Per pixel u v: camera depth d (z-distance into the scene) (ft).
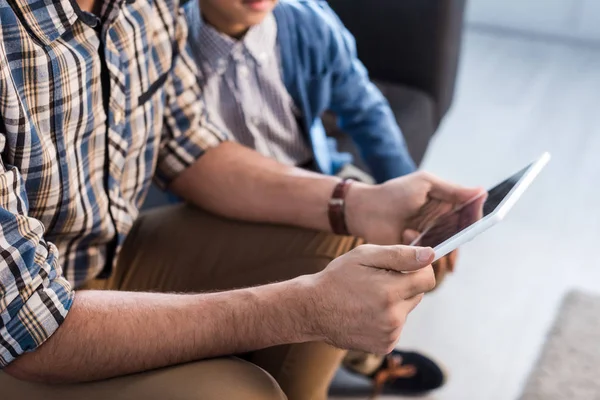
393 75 6.25
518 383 5.35
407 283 2.69
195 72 3.85
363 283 2.69
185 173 3.84
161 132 3.76
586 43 11.00
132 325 2.70
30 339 2.58
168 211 4.02
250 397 2.63
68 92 2.91
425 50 6.07
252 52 4.22
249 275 3.67
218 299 2.79
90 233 3.32
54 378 2.70
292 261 3.64
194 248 3.79
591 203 7.39
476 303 6.08
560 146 8.38
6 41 2.68
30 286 2.56
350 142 5.53
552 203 7.38
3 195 2.60
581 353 5.57
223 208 3.83
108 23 3.05
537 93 9.61
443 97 6.40
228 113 4.34
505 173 7.84
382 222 3.64
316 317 2.73
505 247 6.73
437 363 5.30
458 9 6.25
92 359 2.67
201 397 2.59
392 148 4.94
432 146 8.34
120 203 3.46
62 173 3.00
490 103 9.33
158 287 3.74
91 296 2.78
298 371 3.37
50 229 3.16
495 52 10.73
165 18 3.54
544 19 11.06
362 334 2.73
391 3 5.99
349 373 5.29
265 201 3.76
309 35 4.38
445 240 2.87
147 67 3.39
